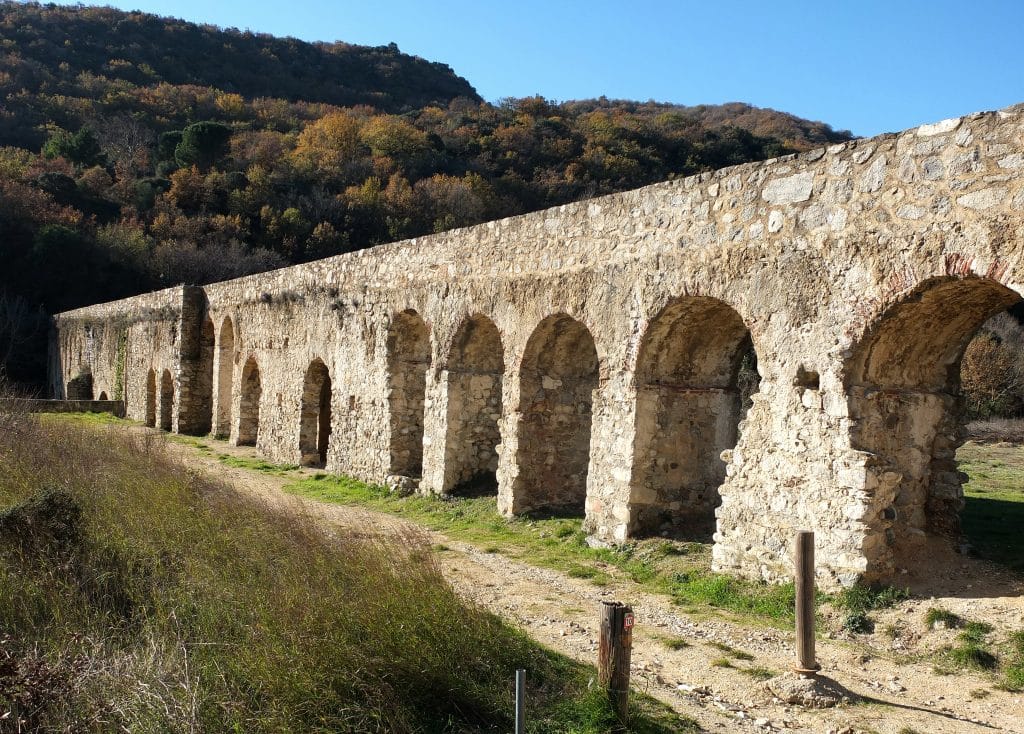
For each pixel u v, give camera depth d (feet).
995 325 99.55
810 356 29.04
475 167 212.23
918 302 26.78
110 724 16.26
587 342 46.14
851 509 27.02
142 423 107.45
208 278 167.12
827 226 28.91
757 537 30.35
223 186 198.90
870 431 27.96
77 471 36.68
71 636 20.44
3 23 281.13
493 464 52.37
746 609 28.30
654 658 23.59
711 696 20.79
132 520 29.35
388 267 58.95
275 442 74.95
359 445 61.31
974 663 21.94
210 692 17.57
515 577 33.04
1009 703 19.85
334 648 18.92
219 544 27.43
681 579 32.07
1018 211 23.43
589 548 37.76
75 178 195.62
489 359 52.39
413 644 19.54
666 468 37.78
